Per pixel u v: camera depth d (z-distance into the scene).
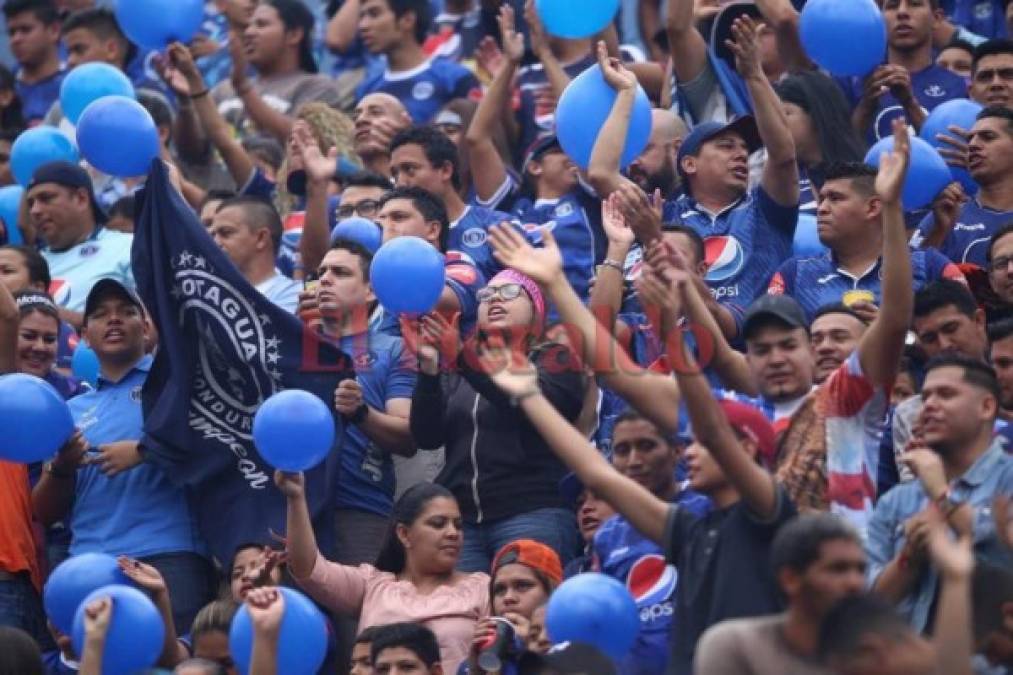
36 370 32.59
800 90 35.06
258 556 29.75
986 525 24.41
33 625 30.95
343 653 29.45
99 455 30.84
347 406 30.39
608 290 29.14
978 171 33.16
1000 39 36.59
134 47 44.94
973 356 28.12
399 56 41.28
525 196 35.72
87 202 36.69
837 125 35.00
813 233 32.69
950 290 28.95
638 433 26.97
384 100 37.81
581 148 28.33
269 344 30.62
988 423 25.08
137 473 30.98
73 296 36.09
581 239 34.28
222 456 30.45
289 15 42.75
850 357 25.09
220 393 30.62
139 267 31.03
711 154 32.56
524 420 30.31
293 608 25.41
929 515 23.14
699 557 22.77
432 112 40.91
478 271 33.12
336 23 44.59
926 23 37.41
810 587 20.61
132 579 28.16
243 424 30.50
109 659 25.61
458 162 35.31
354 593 29.03
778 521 22.41
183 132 40.28
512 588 27.58
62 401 29.31
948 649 20.17
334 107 42.41
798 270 31.27
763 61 36.97
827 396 24.91
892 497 24.91
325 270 31.62
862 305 29.98
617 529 27.48
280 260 37.06
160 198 30.98
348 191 35.12
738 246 32.03
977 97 36.00
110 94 35.88
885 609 19.86
